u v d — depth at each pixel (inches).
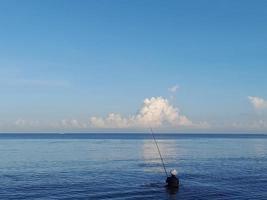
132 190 2078.0
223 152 5098.4
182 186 2203.5
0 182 2314.2
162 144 7593.5
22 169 2974.9
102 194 1969.7
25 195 1936.5
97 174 2711.6
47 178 2491.4
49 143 7701.8
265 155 4547.2
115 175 2662.4
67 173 2753.4
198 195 1951.3
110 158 4033.0
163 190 2079.2
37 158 3941.9
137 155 4498.0
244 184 2282.2
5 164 3329.2
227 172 2847.0
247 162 3634.4
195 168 3122.5
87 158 3998.5
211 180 2437.3
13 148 5743.1
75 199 1849.2
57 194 1963.6
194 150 5541.3
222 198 1888.5
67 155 4375.0
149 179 2477.9
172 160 3846.0
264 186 2217.0
